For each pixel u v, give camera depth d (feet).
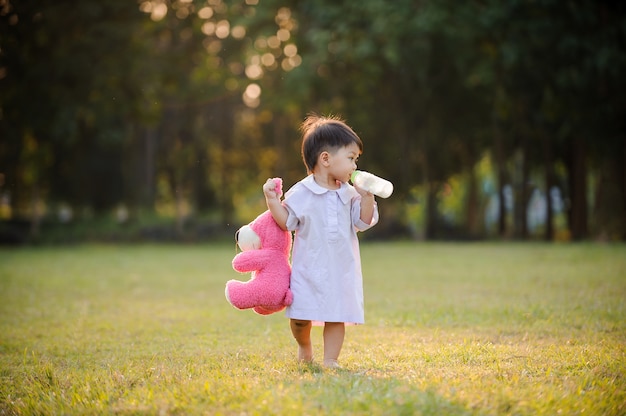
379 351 17.56
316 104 84.38
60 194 97.81
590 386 13.32
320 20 73.87
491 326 21.71
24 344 20.44
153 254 62.03
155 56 80.12
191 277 41.04
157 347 19.48
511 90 74.79
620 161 68.28
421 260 48.80
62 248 74.49
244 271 15.61
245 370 15.05
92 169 96.94
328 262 15.37
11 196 95.20
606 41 63.62
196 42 82.89
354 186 15.52
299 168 95.40
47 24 73.92
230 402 12.09
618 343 18.13
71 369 16.58
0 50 71.31
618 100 65.92
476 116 87.66
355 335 20.66
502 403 11.67
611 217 68.44
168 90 82.33
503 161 86.79
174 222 91.61
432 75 82.53
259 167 101.65
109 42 75.46
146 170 94.02
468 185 108.88
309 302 15.25
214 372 14.75
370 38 72.95
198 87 83.30
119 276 41.68
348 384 12.69
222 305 29.30
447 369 14.55
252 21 76.33
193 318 25.27
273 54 80.64
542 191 108.78
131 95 78.54
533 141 88.53
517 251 54.95
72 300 31.07
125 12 76.48
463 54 76.18
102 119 79.71
